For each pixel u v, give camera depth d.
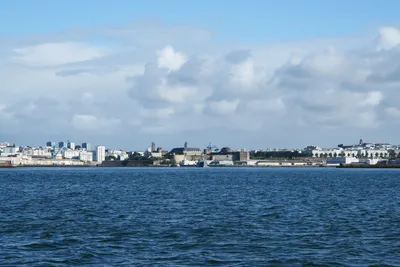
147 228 66.81
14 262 47.03
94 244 55.50
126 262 47.12
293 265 46.12
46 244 55.28
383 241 57.50
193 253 50.94
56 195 129.25
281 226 69.00
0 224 70.81
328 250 52.50
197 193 135.00
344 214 83.44
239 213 84.75
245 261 47.56
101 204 101.50
